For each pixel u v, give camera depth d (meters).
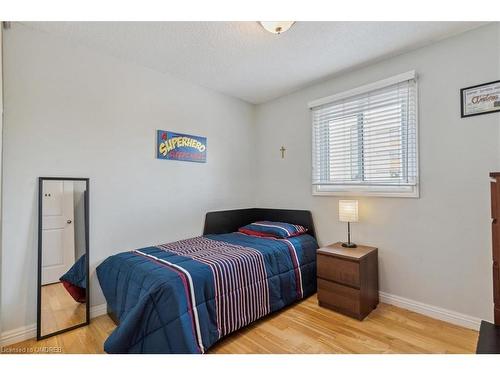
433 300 2.19
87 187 2.19
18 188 1.88
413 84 2.30
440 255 2.16
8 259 1.83
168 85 2.77
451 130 2.09
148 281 1.69
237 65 2.58
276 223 3.11
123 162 2.43
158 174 2.69
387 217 2.46
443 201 2.14
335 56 2.41
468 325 2.01
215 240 2.73
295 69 2.66
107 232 2.33
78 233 2.15
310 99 3.10
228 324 1.87
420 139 2.26
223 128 3.34
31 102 1.94
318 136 3.04
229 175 3.42
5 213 1.83
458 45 2.06
